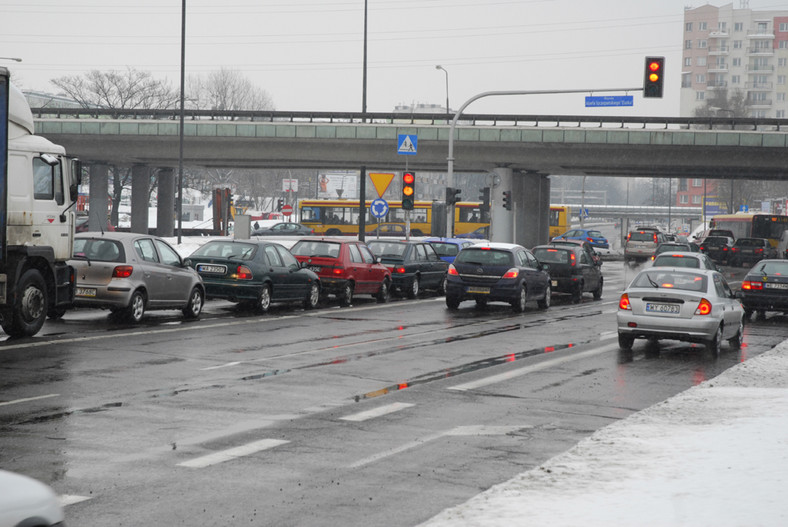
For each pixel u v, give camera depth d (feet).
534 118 336.29
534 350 98.53
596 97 211.82
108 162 384.68
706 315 97.19
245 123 337.93
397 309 146.51
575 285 174.09
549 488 41.37
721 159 335.88
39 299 94.84
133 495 40.45
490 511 37.42
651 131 329.93
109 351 86.02
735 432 54.03
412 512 38.86
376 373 78.84
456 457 49.34
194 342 95.14
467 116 337.93
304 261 149.79
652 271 103.04
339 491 41.96
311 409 61.82
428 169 385.91
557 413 63.31
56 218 97.55
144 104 492.95
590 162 344.28
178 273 115.75
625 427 56.75
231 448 49.83
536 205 402.31
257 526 36.55
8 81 86.79
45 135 341.21
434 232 447.42
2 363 77.30
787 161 333.21
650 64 190.29
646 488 41.04
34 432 52.21
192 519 37.24
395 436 54.29
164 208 408.67
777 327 135.23
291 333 107.04
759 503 37.78
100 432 52.75
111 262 106.32
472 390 71.82
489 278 145.38
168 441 51.08
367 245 174.40
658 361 92.73
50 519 25.18
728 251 369.50
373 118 340.59
